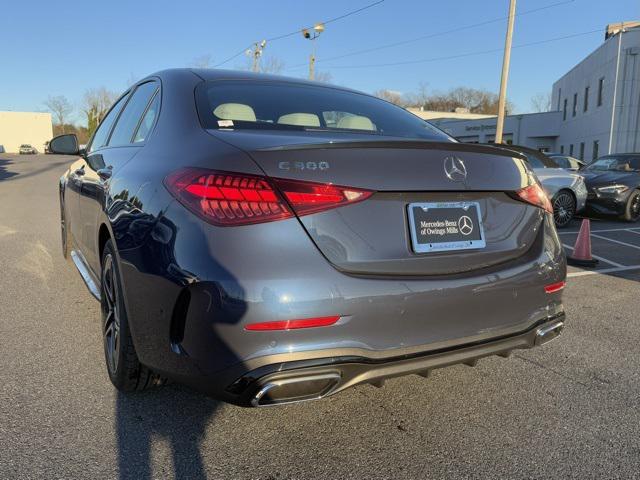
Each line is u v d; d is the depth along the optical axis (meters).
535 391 3.09
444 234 2.34
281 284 1.97
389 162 2.22
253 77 3.24
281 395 2.03
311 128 2.80
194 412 2.71
